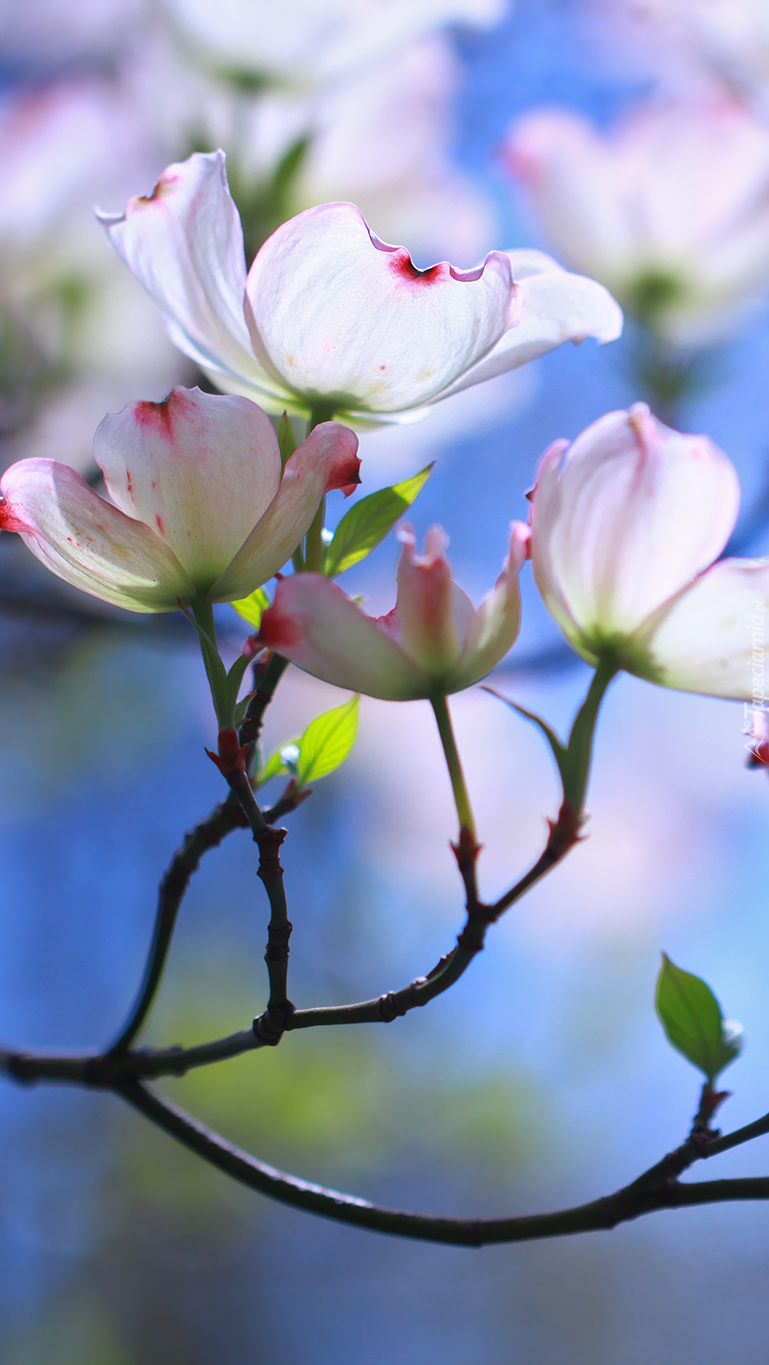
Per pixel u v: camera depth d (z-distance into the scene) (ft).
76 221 4.79
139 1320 10.85
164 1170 10.59
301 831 9.59
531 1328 12.18
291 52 4.47
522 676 5.23
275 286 3.68
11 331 4.84
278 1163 8.64
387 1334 11.90
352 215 3.65
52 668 9.30
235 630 5.48
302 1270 11.53
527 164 4.80
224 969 9.35
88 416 4.96
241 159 4.36
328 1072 8.74
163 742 10.09
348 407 3.75
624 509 3.61
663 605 3.62
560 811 3.63
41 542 3.67
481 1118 9.38
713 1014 3.81
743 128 4.77
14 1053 4.00
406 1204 9.39
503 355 3.75
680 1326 12.20
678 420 4.90
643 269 4.82
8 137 4.80
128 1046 3.95
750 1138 3.75
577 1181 10.05
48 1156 10.67
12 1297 10.61
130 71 4.83
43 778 10.00
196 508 3.64
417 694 3.63
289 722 8.68
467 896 3.64
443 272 3.66
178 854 3.91
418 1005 3.67
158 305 3.76
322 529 3.79
